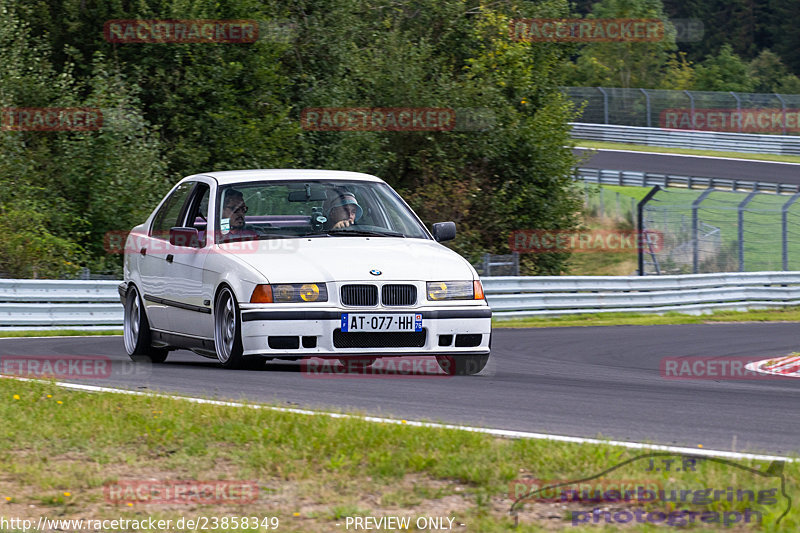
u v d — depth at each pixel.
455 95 89.50
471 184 90.44
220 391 24.00
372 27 97.69
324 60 90.31
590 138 180.25
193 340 29.44
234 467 17.05
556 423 21.05
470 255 86.56
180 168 79.00
